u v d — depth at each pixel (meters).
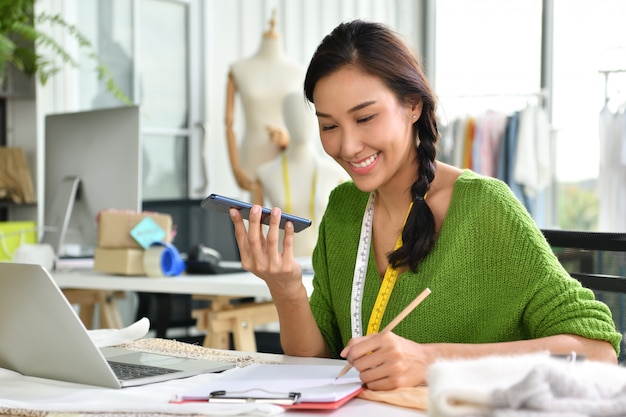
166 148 4.93
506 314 1.32
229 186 5.18
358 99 1.29
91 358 1.16
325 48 1.33
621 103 4.77
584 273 1.52
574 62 5.06
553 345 1.19
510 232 1.34
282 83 4.59
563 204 5.94
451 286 1.37
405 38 1.38
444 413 0.79
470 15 5.25
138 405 1.04
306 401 1.04
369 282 1.47
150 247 2.68
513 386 0.79
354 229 1.52
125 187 2.81
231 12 5.16
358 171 1.34
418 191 1.40
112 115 2.85
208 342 2.62
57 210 2.93
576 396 0.81
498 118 5.00
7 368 1.31
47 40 3.99
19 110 4.20
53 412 1.04
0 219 4.20
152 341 1.55
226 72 5.17
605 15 4.98
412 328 1.38
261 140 4.57
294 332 1.44
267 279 1.36
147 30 4.83
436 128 1.41
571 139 5.09
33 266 1.16
